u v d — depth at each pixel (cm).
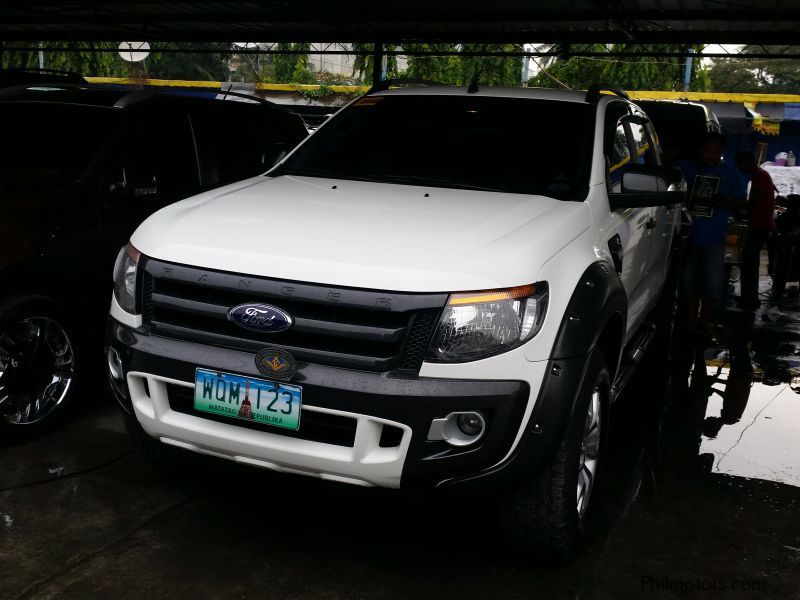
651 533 326
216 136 505
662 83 3139
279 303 256
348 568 288
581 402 273
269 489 344
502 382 251
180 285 273
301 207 306
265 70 4716
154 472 355
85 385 456
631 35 1403
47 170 412
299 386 252
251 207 307
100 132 430
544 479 273
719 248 661
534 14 1330
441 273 251
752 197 830
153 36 1806
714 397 518
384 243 267
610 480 378
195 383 266
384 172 367
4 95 468
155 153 455
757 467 403
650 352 553
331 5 1394
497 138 371
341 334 250
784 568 304
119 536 301
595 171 352
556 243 283
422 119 391
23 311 372
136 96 462
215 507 327
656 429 450
